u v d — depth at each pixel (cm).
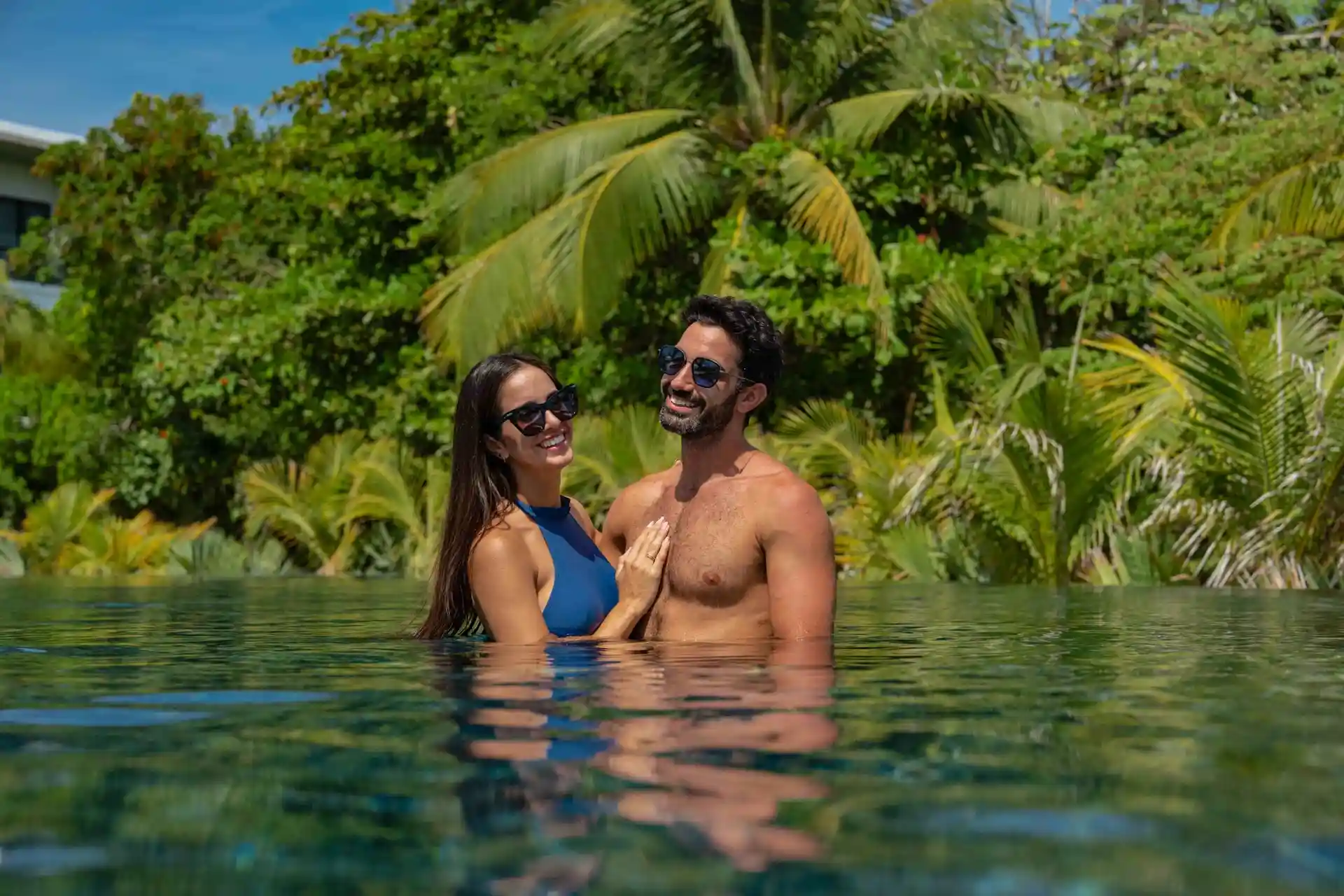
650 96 1513
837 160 1356
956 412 1254
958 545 982
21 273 2205
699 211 1424
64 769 164
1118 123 1539
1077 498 930
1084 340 1264
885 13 1438
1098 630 421
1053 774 157
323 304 1512
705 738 183
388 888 110
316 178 1594
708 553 365
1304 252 1186
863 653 322
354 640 375
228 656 322
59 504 1377
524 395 379
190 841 126
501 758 168
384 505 1352
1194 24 1678
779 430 1191
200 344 1595
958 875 113
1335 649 345
